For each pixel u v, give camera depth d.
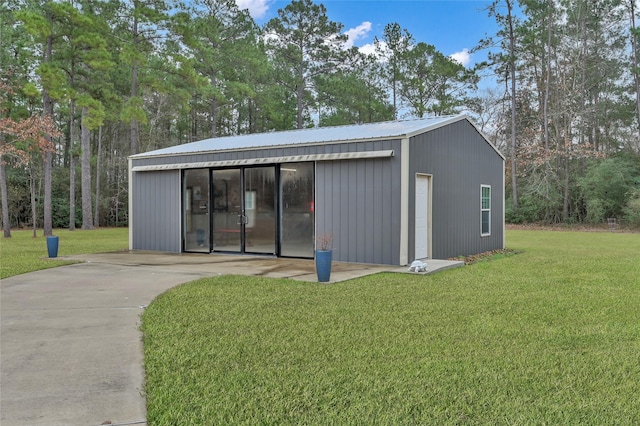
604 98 28.56
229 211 10.75
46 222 17.06
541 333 4.10
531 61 28.33
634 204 22.91
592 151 25.81
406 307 5.08
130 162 12.19
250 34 27.86
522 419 2.47
